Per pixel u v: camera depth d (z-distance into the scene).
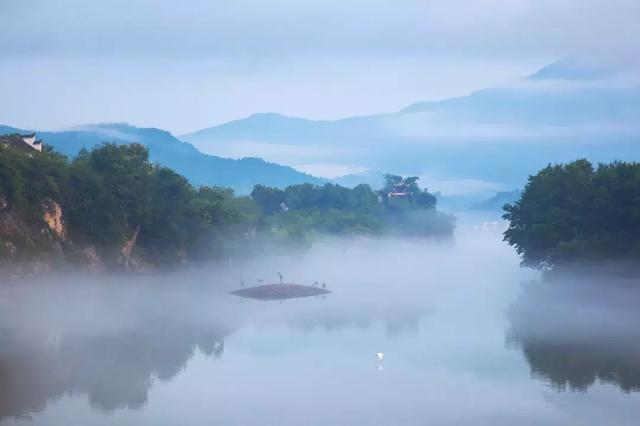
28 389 118.19
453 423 101.94
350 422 102.69
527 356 137.62
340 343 150.50
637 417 103.75
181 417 105.00
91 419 104.50
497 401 111.00
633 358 135.25
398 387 118.44
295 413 106.31
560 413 105.56
